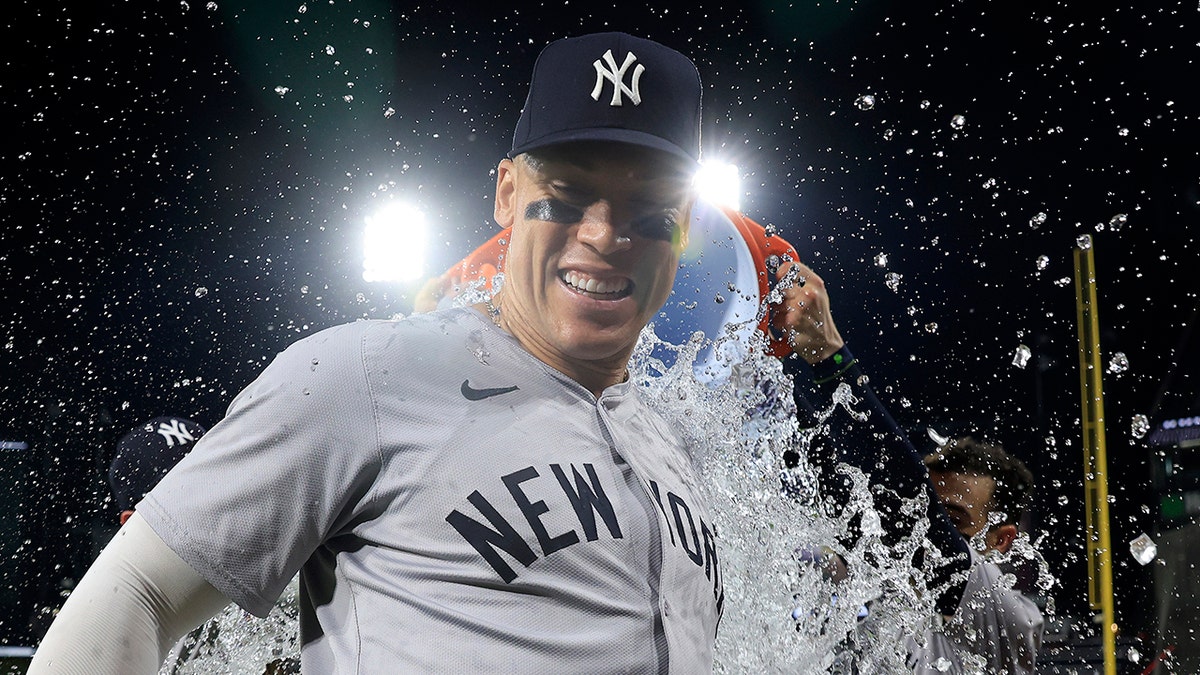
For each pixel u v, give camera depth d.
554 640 1.14
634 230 1.31
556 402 1.28
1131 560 4.00
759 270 1.90
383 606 1.16
